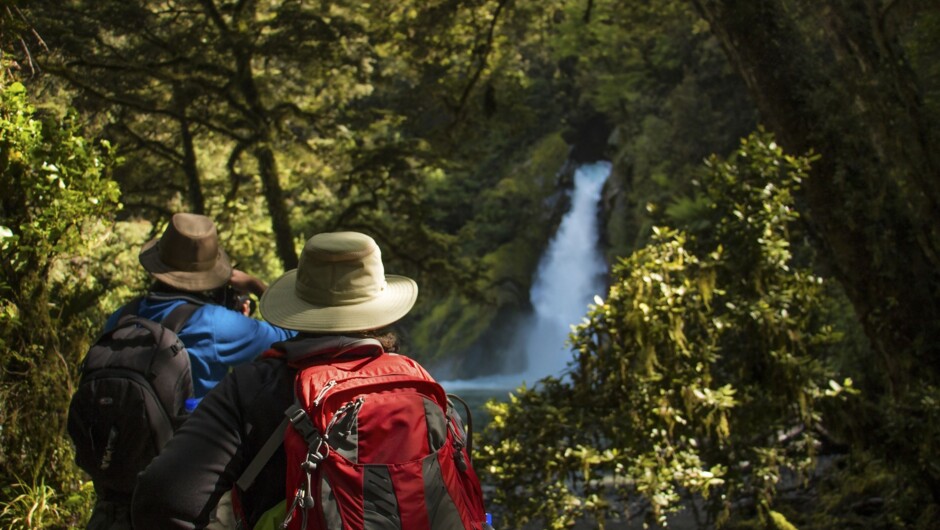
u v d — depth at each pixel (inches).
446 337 1726.1
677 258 253.3
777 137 327.9
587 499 237.6
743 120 1198.9
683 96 1245.7
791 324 256.2
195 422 79.1
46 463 175.5
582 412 246.4
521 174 1786.4
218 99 679.1
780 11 331.3
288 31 660.7
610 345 252.4
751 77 328.8
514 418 248.7
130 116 649.6
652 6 800.3
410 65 740.0
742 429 253.4
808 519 301.7
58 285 193.8
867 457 277.0
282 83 748.6
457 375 1690.5
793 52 327.3
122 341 112.1
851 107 317.4
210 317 119.4
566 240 1732.3
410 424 76.7
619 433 242.1
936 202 306.2
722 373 261.7
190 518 75.9
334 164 781.3
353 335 86.7
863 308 313.9
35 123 181.6
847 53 325.4
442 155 767.1
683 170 1202.6
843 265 316.8
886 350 312.8
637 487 235.0
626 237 1525.6
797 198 337.4
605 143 1800.0
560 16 1161.4
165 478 75.7
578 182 1763.0
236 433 79.2
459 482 78.5
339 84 759.1
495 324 1718.8
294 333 126.4
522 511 239.6
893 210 312.0
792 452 272.7
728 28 331.0
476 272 844.0
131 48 639.1
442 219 1807.3
